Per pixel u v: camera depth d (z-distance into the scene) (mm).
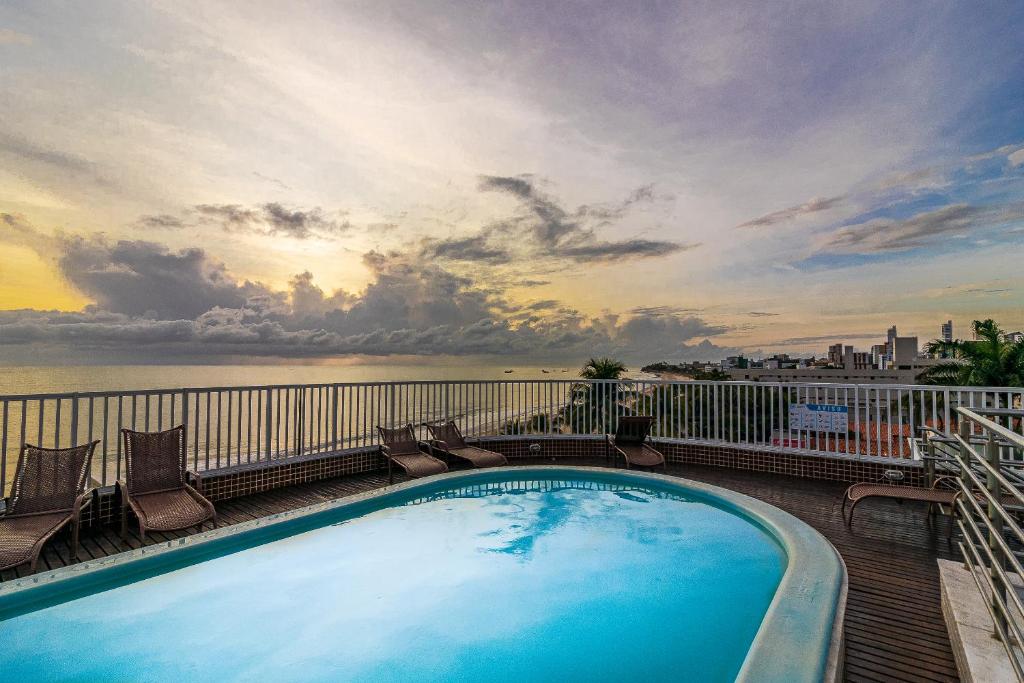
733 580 4535
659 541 5438
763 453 7617
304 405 7164
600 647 3654
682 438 8508
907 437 6727
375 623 3936
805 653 2639
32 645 3438
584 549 5281
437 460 7348
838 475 7004
